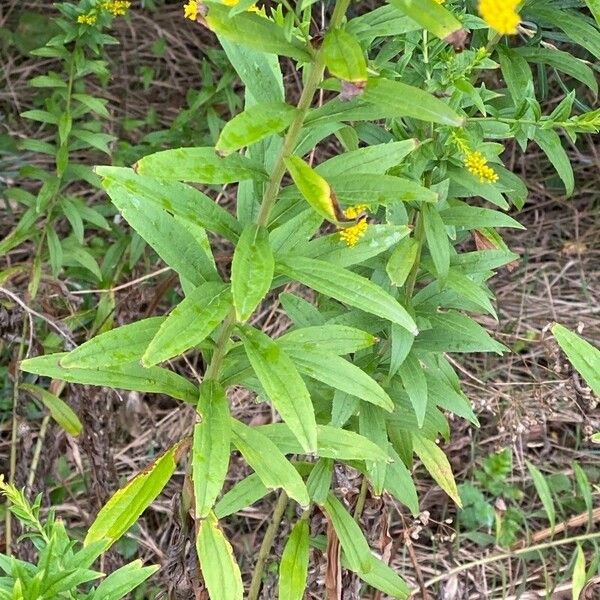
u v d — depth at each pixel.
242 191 0.87
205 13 0.76
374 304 0.82
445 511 1.32
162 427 1.45
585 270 1.71
